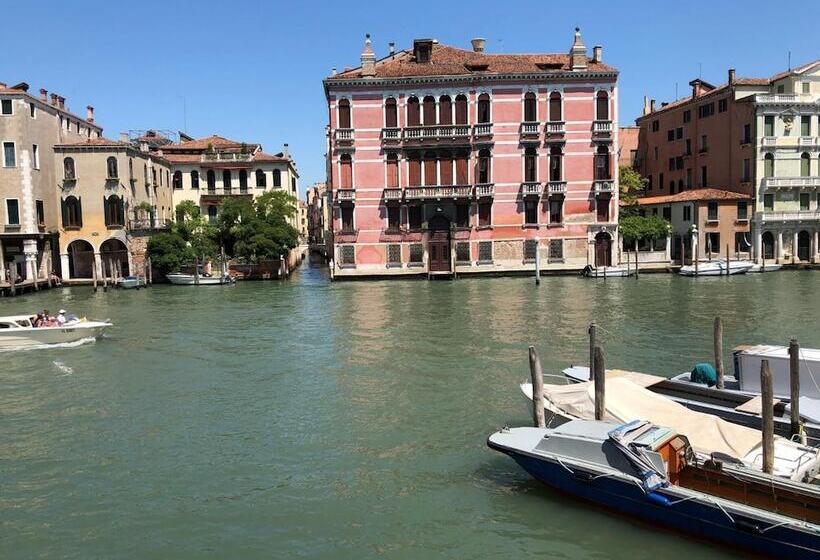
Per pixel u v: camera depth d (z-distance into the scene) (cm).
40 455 1266
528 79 4488
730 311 2828
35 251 4347
